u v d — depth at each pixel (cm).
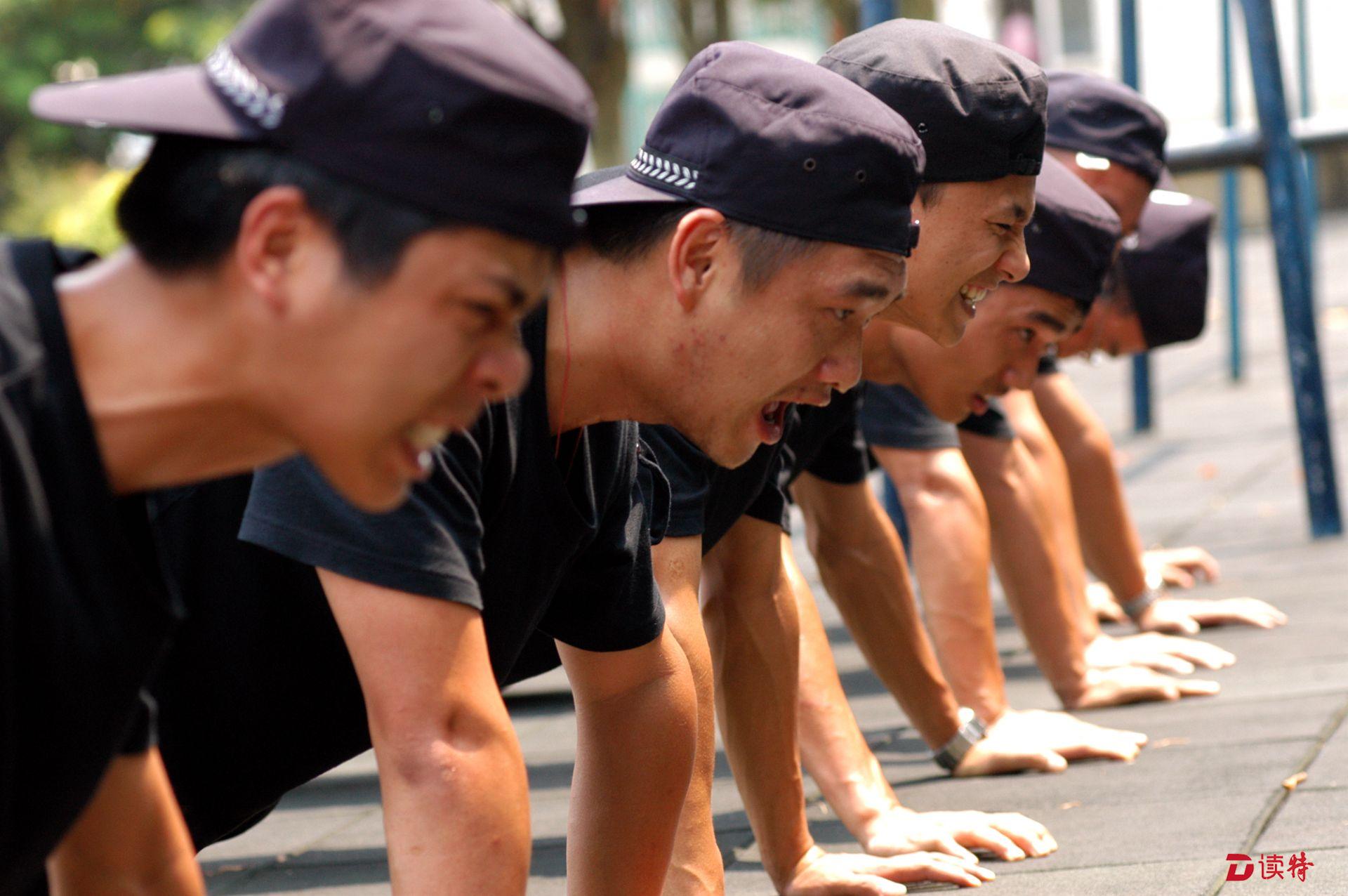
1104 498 1186
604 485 507
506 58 325
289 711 501
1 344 323
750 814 711
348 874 849
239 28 339
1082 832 756
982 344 784
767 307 474
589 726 550
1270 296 4534
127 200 333
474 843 434
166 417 331
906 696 878
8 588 316
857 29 3800
